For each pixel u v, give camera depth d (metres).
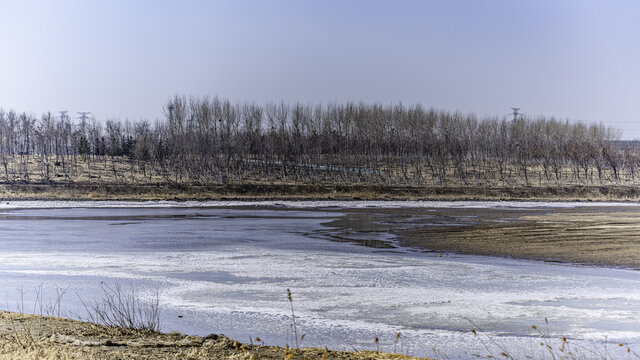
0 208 73.62
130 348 13.43
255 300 23.11
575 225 55.16
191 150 111.75
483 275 28.91
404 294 24.36
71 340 13.88
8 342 13.12
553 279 27.95
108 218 62.09
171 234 47.19
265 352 13.73
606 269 31.06
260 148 114.69
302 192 96.19
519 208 80.25
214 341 14.67
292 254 36.06
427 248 39.22
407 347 17.03
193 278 27.88
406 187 100.56
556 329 19.12
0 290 24.50
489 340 17.81
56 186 88.94
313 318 20.38
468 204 86.94
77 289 24.91
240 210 74.56
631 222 58.09
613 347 17.11
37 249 37.84
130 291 24.67
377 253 36.72
